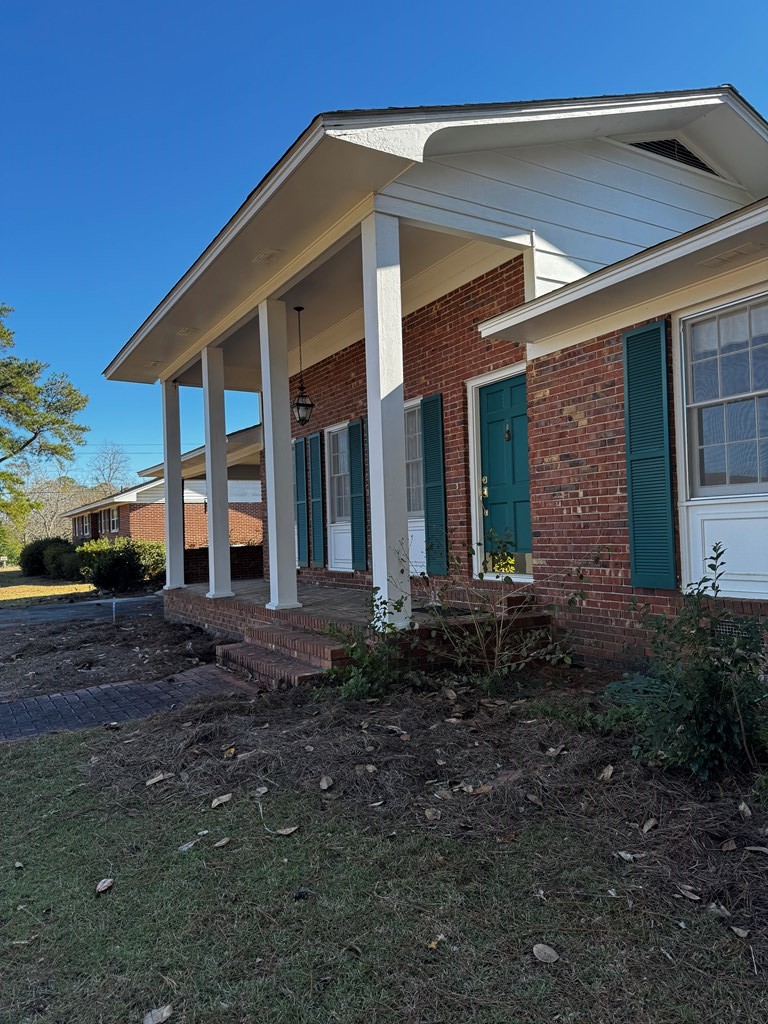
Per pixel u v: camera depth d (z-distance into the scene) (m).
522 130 5.70
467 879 2.49
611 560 5.56
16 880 2.66
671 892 2.33
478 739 3.82
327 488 10.34
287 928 2.24
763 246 4.20
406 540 5.41
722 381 4.81
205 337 8.82
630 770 3.24
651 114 6.24
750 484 4.69
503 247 6.62
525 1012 1.81
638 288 4.93
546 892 2.37
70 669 7.25
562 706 4.26
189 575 17.70
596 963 1.99
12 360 26.97
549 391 6.14
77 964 2.11
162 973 2.05
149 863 2.74
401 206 5.48
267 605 7.29
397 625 5.32
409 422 8.39
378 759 3.56
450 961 2.04
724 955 2.00
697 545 4.97
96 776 3.76
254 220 5.75
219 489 8.90
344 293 8.19
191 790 3.44
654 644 3.49
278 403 7.14
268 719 4.39
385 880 2.51
